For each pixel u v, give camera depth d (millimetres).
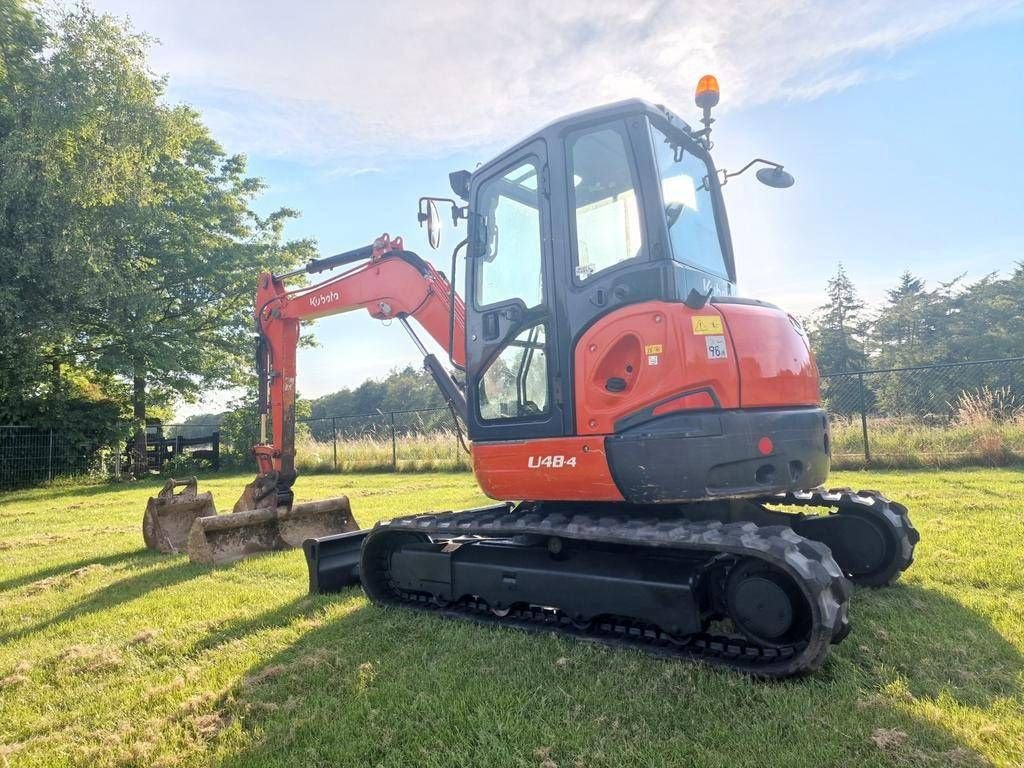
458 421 5461
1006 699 2660
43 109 17094
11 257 17125
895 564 4246
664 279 3402
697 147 4285
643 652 3283
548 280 3797
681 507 3680
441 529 4141
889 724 2490
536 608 3957
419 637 3779
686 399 3256
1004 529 5719
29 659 3838
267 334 7270
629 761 2350
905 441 12141
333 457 19594
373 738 2629
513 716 2713
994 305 43562
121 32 18484
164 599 5000
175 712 2988
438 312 5586
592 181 3818
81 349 20656
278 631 4047
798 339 3850
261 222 25688
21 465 19297
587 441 3525
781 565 2834
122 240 19547
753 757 2322
